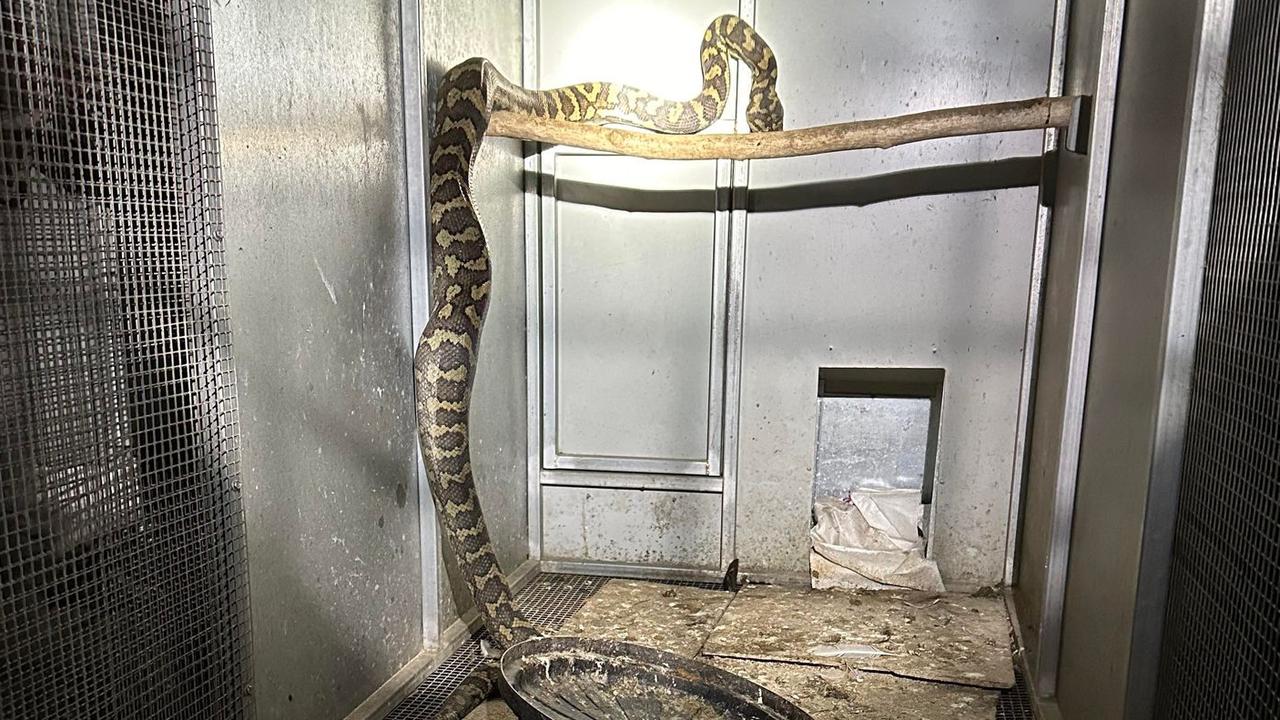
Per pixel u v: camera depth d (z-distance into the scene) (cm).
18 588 152
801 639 324
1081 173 276
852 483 404
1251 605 140
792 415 381
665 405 390
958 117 276
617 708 218
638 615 351
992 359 363
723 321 379
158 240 175
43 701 156
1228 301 161
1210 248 172
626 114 347
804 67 357
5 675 150
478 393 342
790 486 387
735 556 395
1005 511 371
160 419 177
